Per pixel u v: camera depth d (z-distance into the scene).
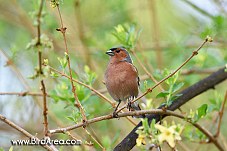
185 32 15.12
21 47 14.15
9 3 15.10
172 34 13.98
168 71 8.86
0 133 13.17
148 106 9.78
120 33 10.33
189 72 12.31
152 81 11.10
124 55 10.70
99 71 14.09
